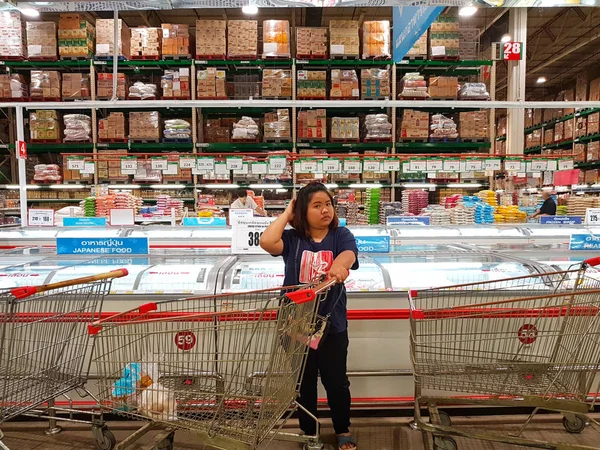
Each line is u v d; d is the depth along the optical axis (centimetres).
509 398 225
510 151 896
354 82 774
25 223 452
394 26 432
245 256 314
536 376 209
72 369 229
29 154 882
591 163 1009
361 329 258
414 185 796
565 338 215
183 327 207
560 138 1122
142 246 319
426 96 778
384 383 264
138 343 201
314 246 216
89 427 259
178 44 779
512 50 798
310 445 220
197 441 242
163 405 187
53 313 226
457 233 414
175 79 775
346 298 232
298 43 785
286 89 786
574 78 1577
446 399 233
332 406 225
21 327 207
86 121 795
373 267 284
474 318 223
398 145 806
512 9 870
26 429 257
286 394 183
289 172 752
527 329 225
